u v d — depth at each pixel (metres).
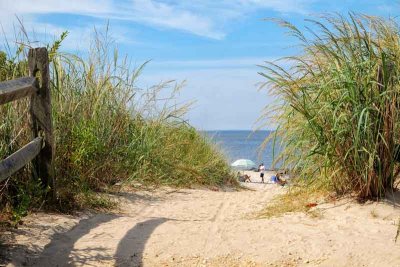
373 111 5.43
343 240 4.49
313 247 4.39
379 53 5.70
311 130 5.83
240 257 4.30
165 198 7.48
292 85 5.98
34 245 4.37
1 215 4.82
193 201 7.40
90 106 7.31
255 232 4.85
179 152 10.28
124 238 4.77
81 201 6.00
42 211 5.29
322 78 5.86
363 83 5.48
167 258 4.32
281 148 6.33
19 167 4.50
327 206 5.61
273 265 4.16
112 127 7.80
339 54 5.83
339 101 5.36
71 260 4.23
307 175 6.24
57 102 6.46
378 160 5.36
